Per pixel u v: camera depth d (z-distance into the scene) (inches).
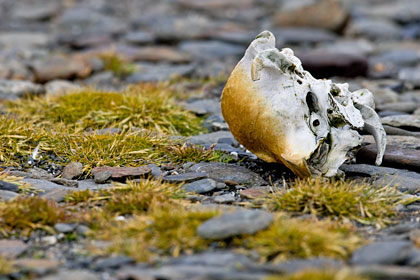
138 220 193.5
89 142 274.7
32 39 635.5
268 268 163.9
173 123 327.9
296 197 210.7
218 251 176.4
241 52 583.8
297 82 237.0
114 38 657.0
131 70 498.9
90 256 176.4
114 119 318.7
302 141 230.1
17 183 231.0
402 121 314.5
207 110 367.6
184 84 452.1
